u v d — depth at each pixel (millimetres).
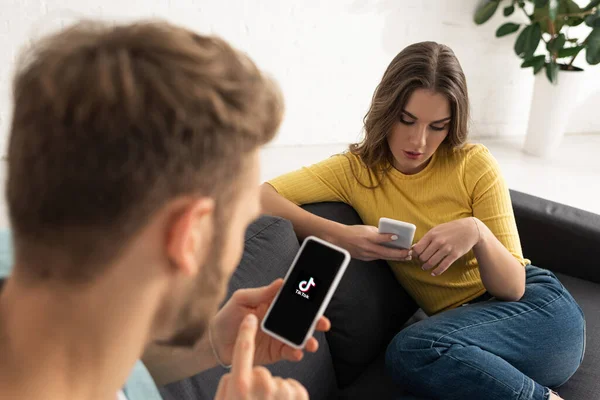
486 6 3539
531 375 1446
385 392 1442
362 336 1476
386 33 3506
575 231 1807
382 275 1597
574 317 1518
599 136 4328
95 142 362
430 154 1535
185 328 488
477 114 3984
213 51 416
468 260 1562
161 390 922
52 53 378
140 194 375
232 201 436
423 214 1589
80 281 391
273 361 837
